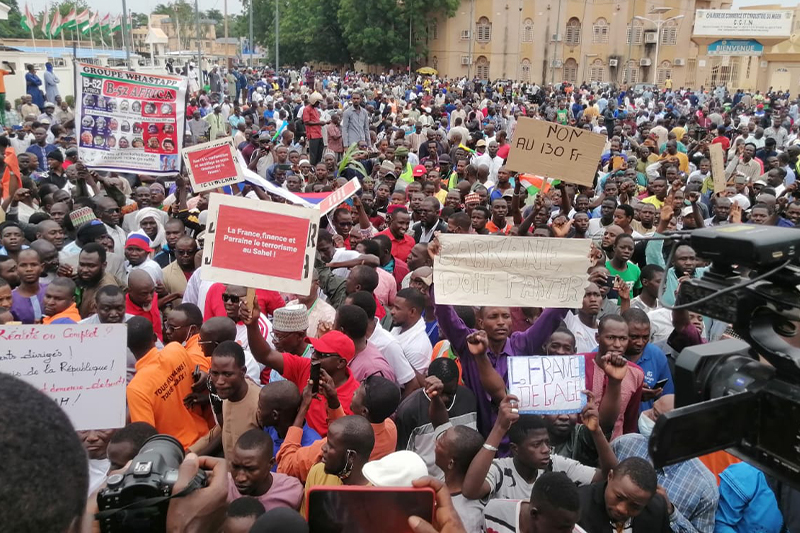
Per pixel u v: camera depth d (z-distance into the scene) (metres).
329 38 73.38
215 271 4.68
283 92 35.75
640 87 57.62
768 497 4.20
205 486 2.23
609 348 4.80
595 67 66.50
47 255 6.94
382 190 10.90
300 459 4.12
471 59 66.31
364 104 29.09
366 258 7.09
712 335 6.64
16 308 6.36
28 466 1.04
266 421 4.41
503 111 29.06
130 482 2.12
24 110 20.88
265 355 4.94
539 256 4.88
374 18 67.31
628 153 18.89
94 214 8.36
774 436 2.13
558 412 4.16
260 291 6.39
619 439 4.46
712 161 11.55
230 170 8.39
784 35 61.53
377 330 5.61
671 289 6.44
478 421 5.01
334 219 9.31
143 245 7.19
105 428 3.57
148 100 9.23
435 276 4.87
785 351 2.11
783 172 13.22
